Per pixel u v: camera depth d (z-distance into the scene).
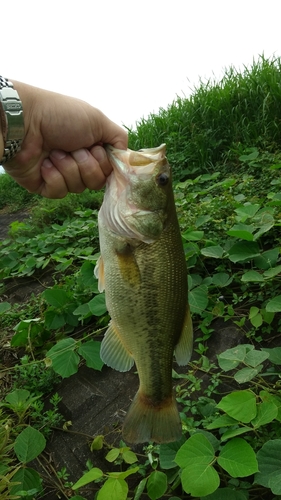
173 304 0.33
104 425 0.43
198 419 0.38
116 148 0.36
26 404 0.44
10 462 0.39
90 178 0.36
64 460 0.41
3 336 0.62
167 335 0.33
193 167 1.04
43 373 0.50
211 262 0.58
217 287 0.53
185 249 0.57
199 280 0.53
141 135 1.21
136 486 0.35
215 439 0.34
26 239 0.92
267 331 0.44
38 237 0.88
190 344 0.35
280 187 0.73
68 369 0.46
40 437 0.38
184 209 0.79
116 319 0.33
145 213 0.32
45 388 0.49
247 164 0.91
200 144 1.04
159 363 0.33
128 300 0.33
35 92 0.33
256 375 0.39
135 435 0.32
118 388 0.46
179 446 0.34
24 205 1.52
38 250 0.84
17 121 0.31
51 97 0.34
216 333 0.47
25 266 0.78
